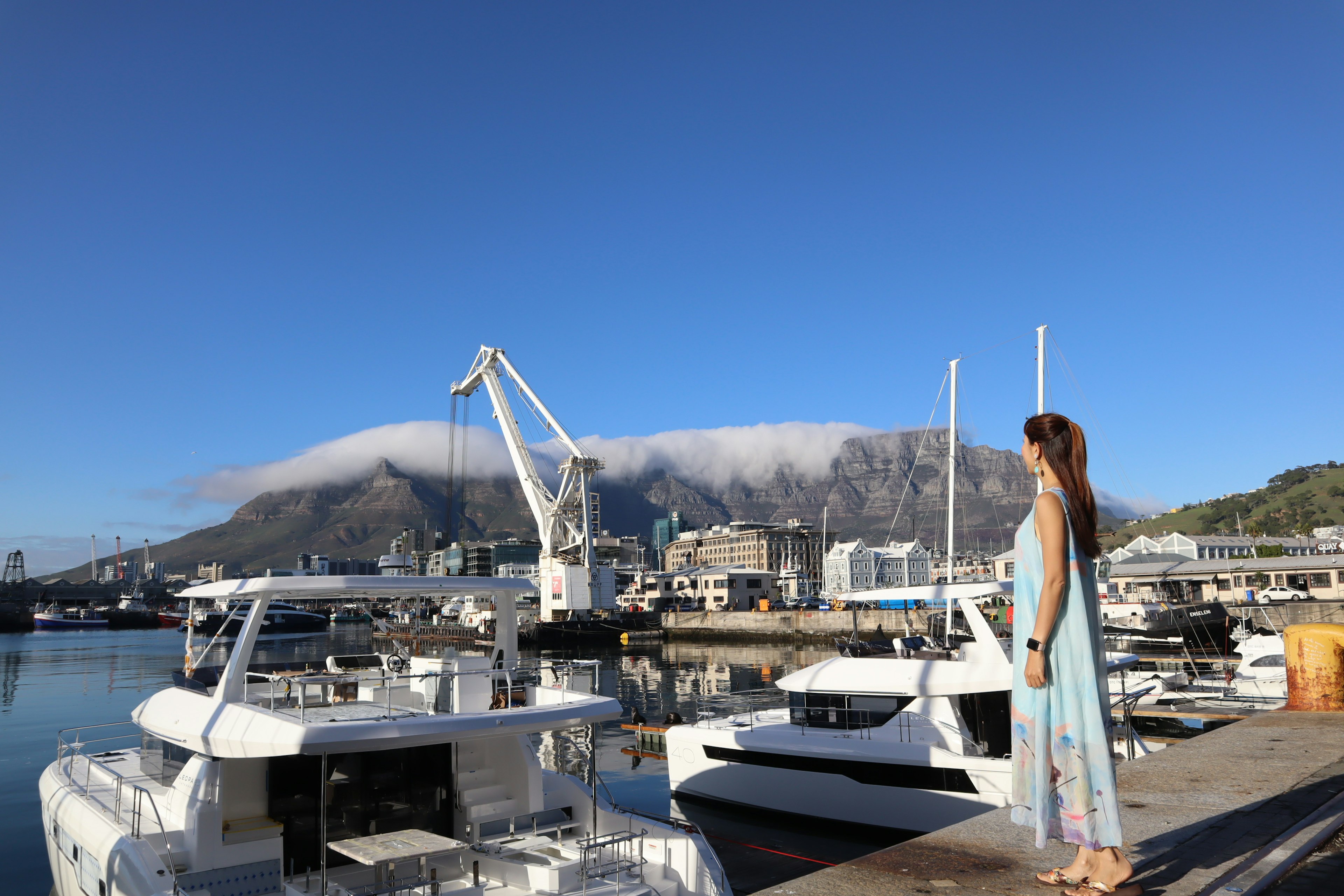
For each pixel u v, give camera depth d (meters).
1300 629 8.74
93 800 10.49
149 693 44.78
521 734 8.60
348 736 7.52
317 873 8.47
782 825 16.50
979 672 15.28
